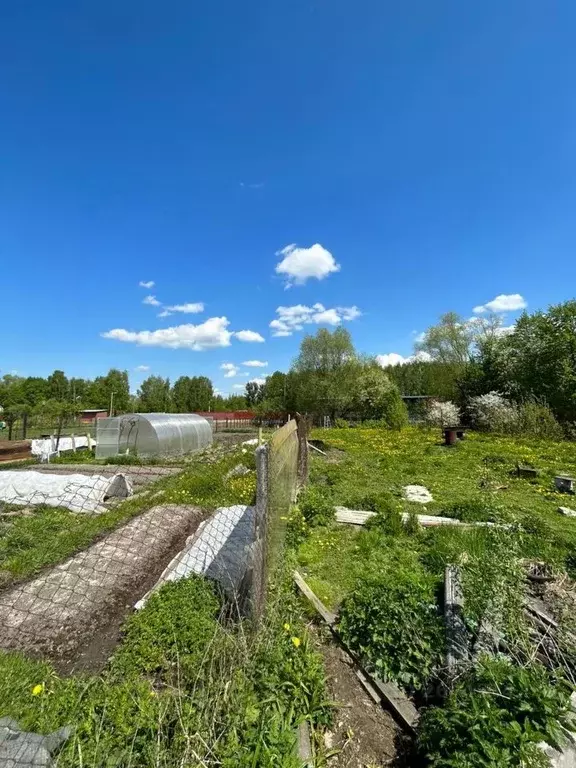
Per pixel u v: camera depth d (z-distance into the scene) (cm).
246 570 375
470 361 3250
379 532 600
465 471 1152
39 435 2412
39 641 339
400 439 2088
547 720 207
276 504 403
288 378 4359
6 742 197
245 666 261
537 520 640
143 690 249
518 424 2138
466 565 386
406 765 234
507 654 289
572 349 2245
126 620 361
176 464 1280
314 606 386
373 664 306
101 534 585
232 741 206
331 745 246
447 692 267
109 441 1630
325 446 1739
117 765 191
